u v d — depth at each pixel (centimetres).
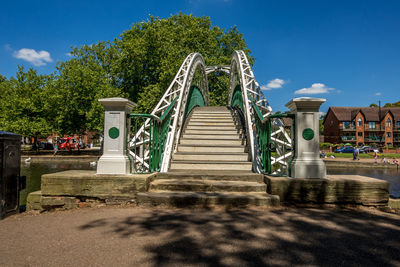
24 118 2773
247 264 239
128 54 2505
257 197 442
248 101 865
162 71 2394
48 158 2383
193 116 1091
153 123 590
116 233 317
